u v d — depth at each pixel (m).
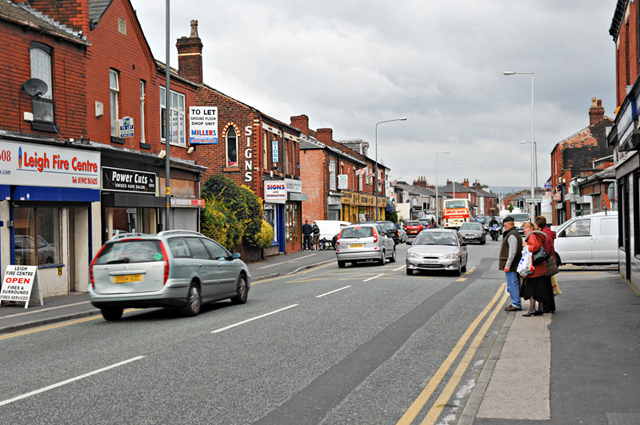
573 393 6.28
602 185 36.44
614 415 5.52
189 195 25.81
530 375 7.07
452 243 22.17
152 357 8.73
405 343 9.57
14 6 17.47
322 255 36.91
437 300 14.84
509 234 12.88
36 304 15.23
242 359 8.48
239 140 34.56
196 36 34.78
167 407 6.26
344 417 5.90
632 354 7.98
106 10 19.72
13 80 15.70
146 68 22.44
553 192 63.78
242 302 15.17
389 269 24.80
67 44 17.70
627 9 17.52
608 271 21.67
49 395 6.82
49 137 16.83
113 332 11.21
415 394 6.70
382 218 75.94
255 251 32.41
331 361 8.34
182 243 13.37
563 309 12.34
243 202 29.56
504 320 11.65
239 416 5.95
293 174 41.97
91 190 18.23
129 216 21.05
